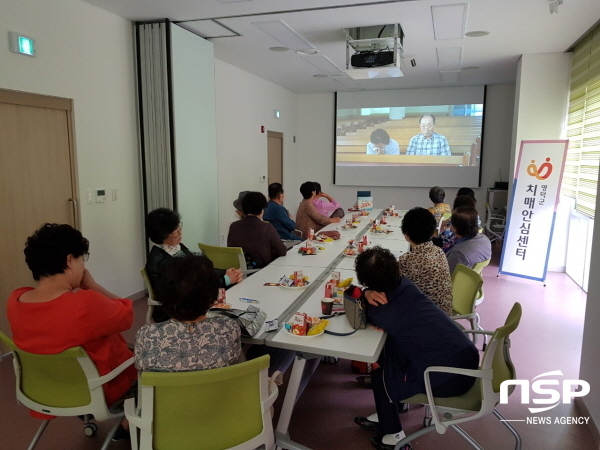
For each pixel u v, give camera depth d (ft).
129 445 7.30
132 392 6.18
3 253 10.21
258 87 23.77
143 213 14.89
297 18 13.82
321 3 12.46
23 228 10.68
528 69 18.13
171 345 4.73
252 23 14.29
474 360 6.10
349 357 5.70
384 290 6.26
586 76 15.57
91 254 12.79
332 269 10.09
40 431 6.28
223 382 4.56
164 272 4.88
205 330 4.86
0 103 9.95
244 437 4.85
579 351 10.80
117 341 6.13
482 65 20.52
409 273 7.76
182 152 14.88
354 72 15.58
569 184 17.63
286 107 28.12
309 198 17.10
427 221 7.78
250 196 11.35
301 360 6.56
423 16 13.57
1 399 8.57
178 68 14.48
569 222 18.02
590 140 15.08
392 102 28.32
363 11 13.09
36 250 5.45
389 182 29.12
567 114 17.92
